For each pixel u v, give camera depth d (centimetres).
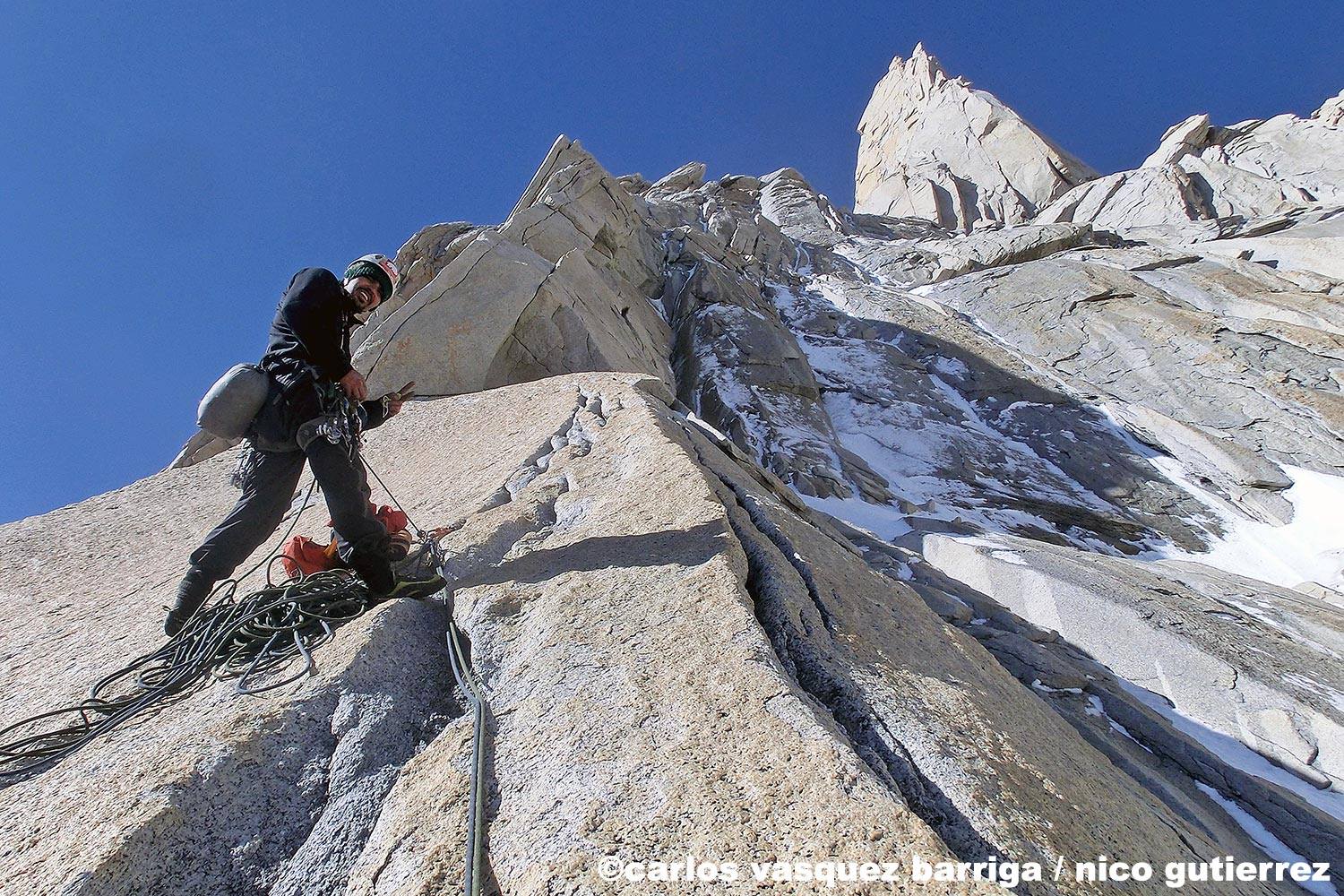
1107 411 1744
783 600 281
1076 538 1269
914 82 6062
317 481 268
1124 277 2441
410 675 235
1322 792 523
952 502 1345
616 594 264
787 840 145
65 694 285
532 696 210
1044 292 2450
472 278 1263
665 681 206
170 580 467
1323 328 1909
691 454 502
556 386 894
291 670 233
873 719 223
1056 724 363
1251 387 1727
